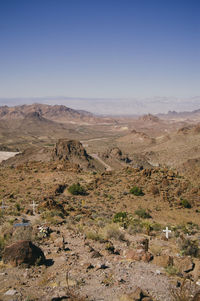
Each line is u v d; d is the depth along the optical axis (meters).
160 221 32.53
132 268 10.79
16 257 10.22
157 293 8.43
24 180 49.75
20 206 31.23
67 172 57.81
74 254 12.33
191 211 37.91
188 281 9.88
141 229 22.31
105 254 12.74
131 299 7.70
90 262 11.30
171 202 40.88
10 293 7.92
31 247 10.61
